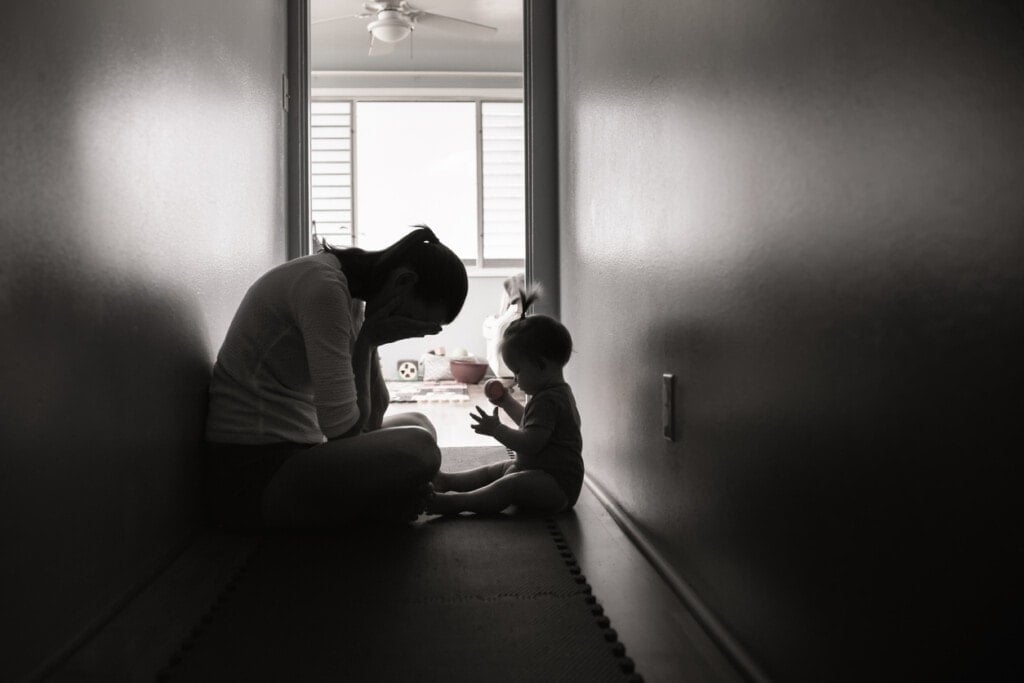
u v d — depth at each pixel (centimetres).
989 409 60
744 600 114
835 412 85
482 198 651
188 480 172
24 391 102
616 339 209
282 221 290
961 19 63
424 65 645
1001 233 58
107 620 128
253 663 112
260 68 254
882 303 75
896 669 73
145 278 147
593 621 129
